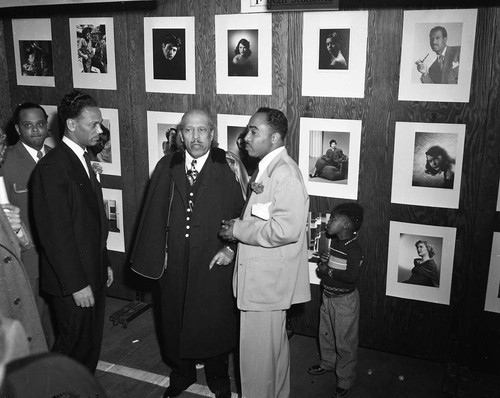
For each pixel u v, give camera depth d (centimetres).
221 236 251
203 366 306
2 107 386
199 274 255
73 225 241
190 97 332
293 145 310
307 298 254
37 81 375
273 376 251
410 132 282
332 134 300
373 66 283
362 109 290
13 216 211
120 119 357
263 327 244
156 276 258
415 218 291
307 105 302
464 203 279
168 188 261
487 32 258
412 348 309
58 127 378
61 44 361
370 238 304
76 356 253
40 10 361
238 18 306
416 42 271
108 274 276
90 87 360
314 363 306
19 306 185
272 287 239
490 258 280
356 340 275
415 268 297
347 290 271
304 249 251
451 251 287
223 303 262
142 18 332
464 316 292
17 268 185
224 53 315
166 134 346
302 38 294
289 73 302
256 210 236
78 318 247
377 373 295
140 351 320
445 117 274
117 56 346
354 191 302
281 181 233
